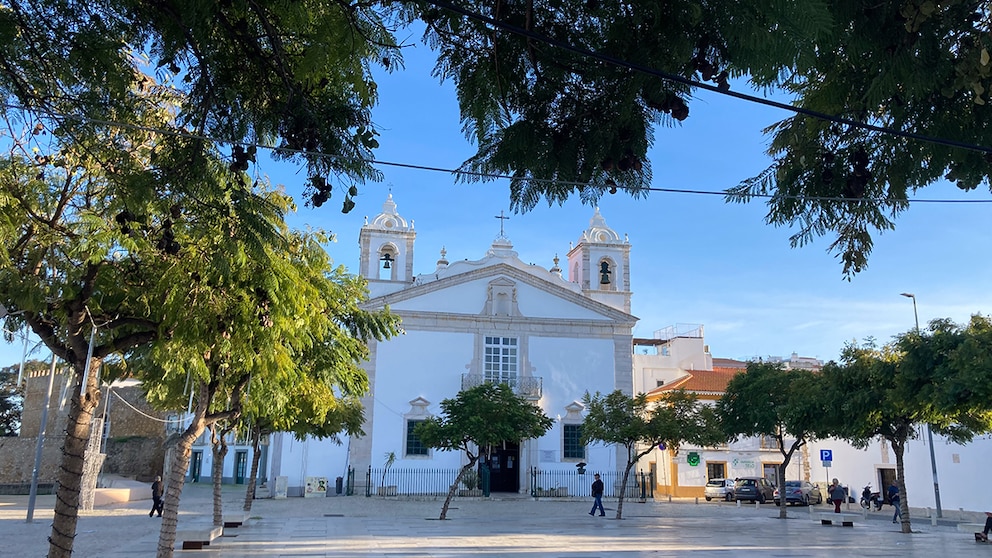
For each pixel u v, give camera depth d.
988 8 3.45
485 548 16.88
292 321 9.26
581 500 38.72
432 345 40.97
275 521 24.25
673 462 45.53
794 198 4.38
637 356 54.62
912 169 4.11
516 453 41.38
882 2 3.23
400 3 3.77
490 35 3.62
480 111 3.64
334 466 39.06
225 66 4.09
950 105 3.87
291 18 3.84
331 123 4.10
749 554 16.33
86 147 4.52
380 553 15.59
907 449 36.69
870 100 3.46
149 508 30.50
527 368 41.72
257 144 4.22
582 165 3.58
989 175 4.05
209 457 58.84
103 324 8.51
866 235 4.71
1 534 18.48
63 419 48.41
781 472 30.31
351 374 15.87
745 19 2.62
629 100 3.14
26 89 4.00
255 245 4.38
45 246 7.49
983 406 17.41
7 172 6.80
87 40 3.74
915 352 19.53
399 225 45.53
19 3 3.66
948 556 16.39
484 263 43.44
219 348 9.01
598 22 3.39
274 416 15.43
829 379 24.98
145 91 5.15
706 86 3.04
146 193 4.30
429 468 39.38
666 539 19.80
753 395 30.62
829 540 20.19
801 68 2.66
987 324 20.67
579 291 44.75
